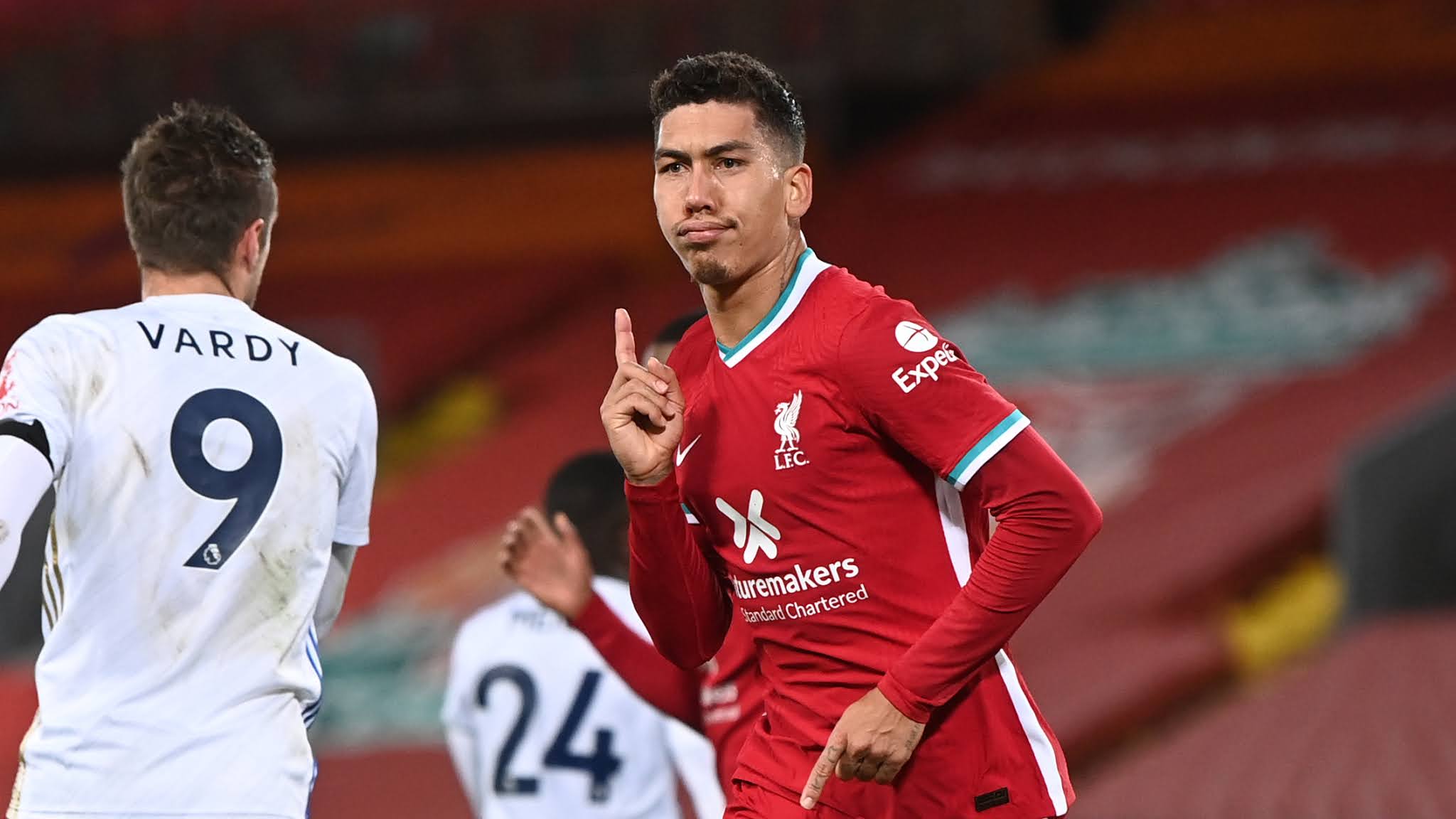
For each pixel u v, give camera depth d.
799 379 9.52
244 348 10.14
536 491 55.91
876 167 70.00
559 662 14.04
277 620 9.92
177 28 66.31
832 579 9.71
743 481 9.77
